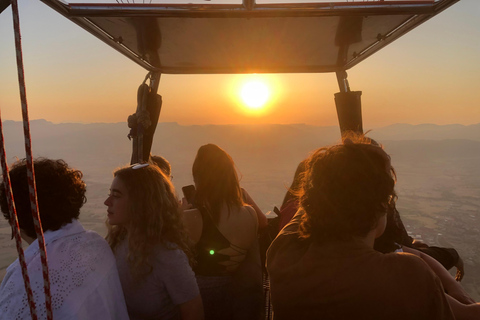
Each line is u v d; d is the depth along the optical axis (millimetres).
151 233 1453
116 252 1576
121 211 1482
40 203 1160
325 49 2609
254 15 1786
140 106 2621
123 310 1314
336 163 1057
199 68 3141
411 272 991
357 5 1766
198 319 1539
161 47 2504
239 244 1990
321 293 1049
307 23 1996
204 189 1942
